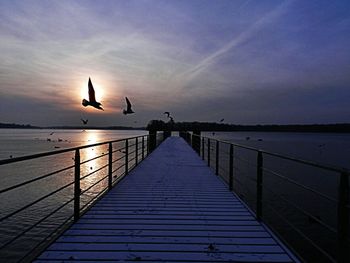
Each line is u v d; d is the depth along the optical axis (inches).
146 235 153.7
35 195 645.3
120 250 134.6
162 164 449.4
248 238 151.0
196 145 689.6
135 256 128.4
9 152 1560.0
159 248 137.3
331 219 575.2
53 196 633.0
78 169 177.8
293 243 500.1
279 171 981.8
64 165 1039.0
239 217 187.0
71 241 144.3
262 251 134.9
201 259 126.3
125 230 160.9
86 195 639.1
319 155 1492.4
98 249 135.3
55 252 131.6
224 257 128.5
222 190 267.4
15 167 979.9
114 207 208.2
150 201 226.2
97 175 866.1
